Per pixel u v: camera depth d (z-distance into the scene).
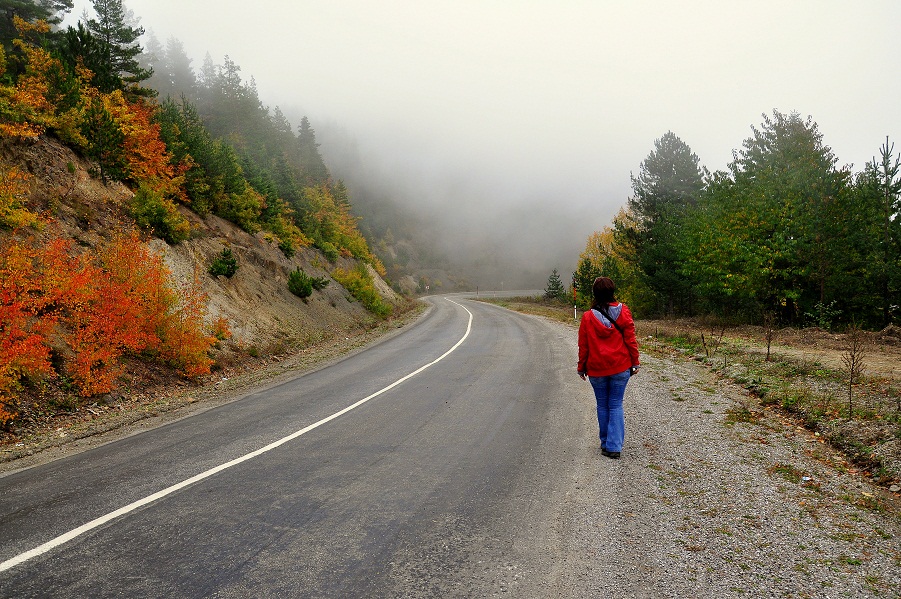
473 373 11.12
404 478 4.67
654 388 8.91
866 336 14.32
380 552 3.26
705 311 27.16
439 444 5.78
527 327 24.09
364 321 30.12
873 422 5.82
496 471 4.83
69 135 15.03
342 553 3.25
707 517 3.77
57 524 3.75
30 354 7.80
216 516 3.85
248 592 2.79
